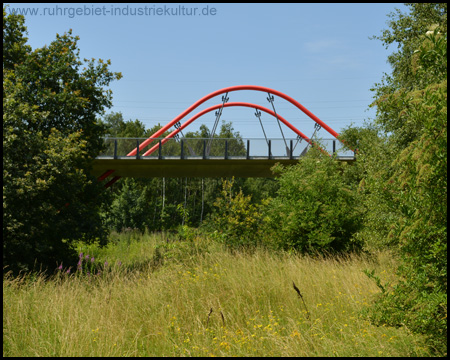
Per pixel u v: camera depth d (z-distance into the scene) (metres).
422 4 10.40
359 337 5.11
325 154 15.86
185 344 5.35
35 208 14.45
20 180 13.72
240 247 13.68
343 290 7.11
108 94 19.92
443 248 3.79
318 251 12.87
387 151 9.23
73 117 18.75
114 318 6.07
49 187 14.82
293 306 6.54
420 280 4.00
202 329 5.68
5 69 18.27
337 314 6.19
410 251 4.16
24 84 17.59
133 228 36.69
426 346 4.47
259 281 7.43
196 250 11.15
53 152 14.57
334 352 4.75
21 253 14.26
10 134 14.03
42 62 18.80
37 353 5.05
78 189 15.97
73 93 18.16
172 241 14.67
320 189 13.52
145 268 10.62
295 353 4.77
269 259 9.55
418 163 3.83
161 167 37.09
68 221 16.25
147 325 6.03
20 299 6.61
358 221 12.90
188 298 6.86
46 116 15.94
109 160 34.47
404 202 4.33
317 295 6.98
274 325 5.65
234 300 6.75
